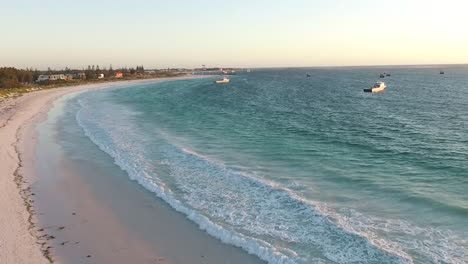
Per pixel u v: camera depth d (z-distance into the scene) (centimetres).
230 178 2117
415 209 1653
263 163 2433
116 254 1355
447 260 1239
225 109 5572
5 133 3675
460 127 3828
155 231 1531
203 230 1523
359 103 6356
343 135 3400
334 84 12662
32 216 1678
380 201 1753
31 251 1356
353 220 1550
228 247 1386
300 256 1289
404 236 1407
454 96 7506
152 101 7231
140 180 2152
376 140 3164
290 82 14500
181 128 3878
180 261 1305
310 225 1513
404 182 2025
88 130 3838
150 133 3594
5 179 2197
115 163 2548
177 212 1708
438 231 1441
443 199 1761
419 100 6775
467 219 1538
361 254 1286
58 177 2264
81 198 1914
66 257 1328
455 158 2539
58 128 4050
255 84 13388
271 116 4716
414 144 2997
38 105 6556
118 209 1762
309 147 2888
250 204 1750
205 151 2797
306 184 2005
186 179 2136
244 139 3231
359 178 2098
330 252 1308
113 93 9788
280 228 1500
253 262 1284
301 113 5009
